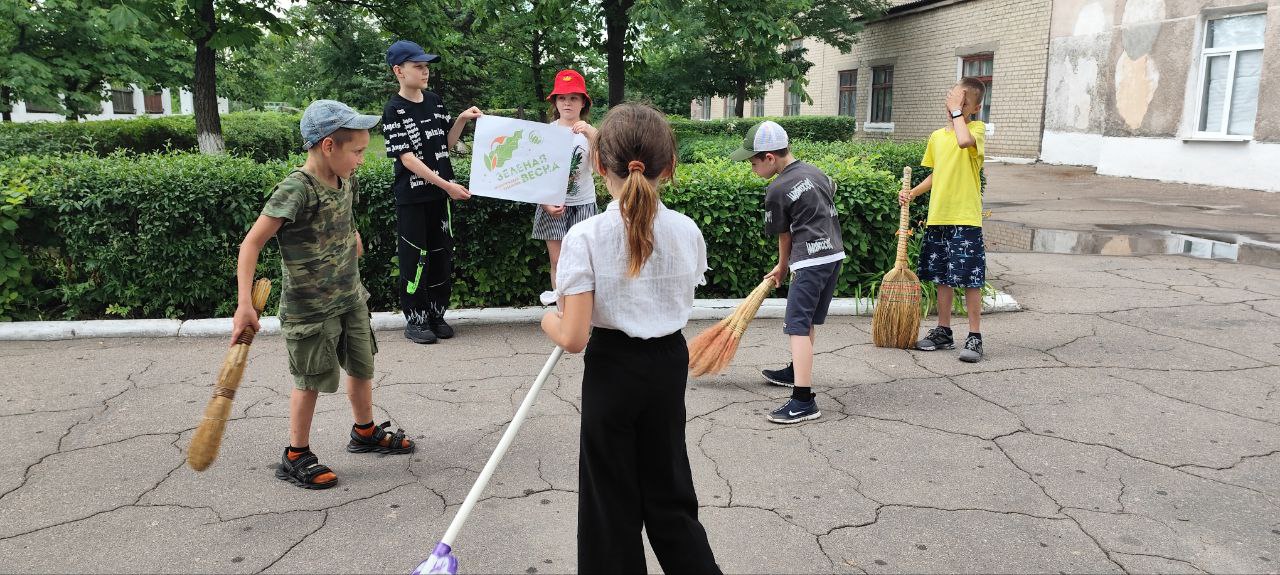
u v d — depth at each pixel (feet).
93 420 13.71
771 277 12.71
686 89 70.33
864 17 80.48
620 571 7.64
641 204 7.11
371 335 11.94
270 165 20.21
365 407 12.22
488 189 17.93
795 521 10.34
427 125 17.78
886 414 14.03
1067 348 17.80
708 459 12.25
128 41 50.78
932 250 17.46
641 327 7.40
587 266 7.18
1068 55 60.85
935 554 9.57
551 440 12.92
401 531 10.09
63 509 10.64
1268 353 17.33
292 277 10.72
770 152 13.94
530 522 10.30
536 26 43.93
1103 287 23.72
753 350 17.92
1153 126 52.13
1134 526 10.20
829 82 92.73
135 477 11.59
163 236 18.98
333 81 74.84
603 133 7.43
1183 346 17.88
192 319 19.40
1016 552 9.61
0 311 19.12
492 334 19.21
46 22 46.21
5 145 33.78
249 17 34.73
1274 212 39.32
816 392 15.19
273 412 14.12
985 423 13.60
